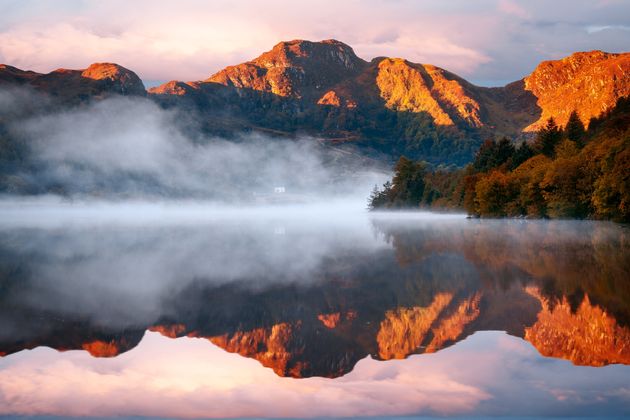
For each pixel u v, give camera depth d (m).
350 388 21.91
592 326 29.62
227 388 22.16
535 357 25.00
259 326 31.30
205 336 29.42
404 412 19.75
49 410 20.00
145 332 30.22
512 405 20.08
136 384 22.53
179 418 19.44
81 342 28.36
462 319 31.73
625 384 21.70
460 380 22.44
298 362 25.08
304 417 19.45
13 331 30.23
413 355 25.69
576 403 20.17
